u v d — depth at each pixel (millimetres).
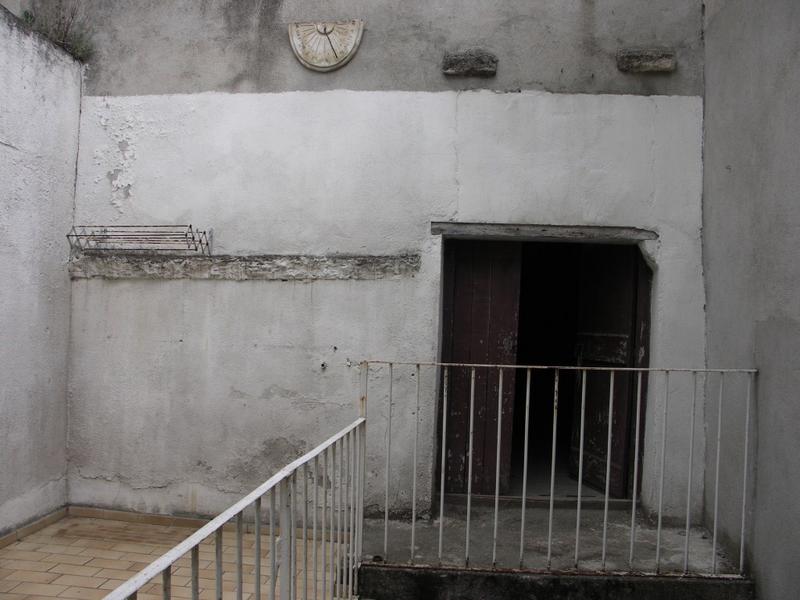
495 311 4434
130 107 4449
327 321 4219
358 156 4266
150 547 3879
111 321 4375
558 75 4180
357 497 3242
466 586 3203
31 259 4035
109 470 4363
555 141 4168
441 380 4406
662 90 4152
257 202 4336
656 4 4172
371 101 4266
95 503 4379
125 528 4199
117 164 4449
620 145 4148
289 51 4344
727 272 3754
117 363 4367
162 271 4312
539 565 3324
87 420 4383
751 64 3484
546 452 5711
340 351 4203
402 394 4160
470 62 4168
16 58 3863
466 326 4445
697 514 4031
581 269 5020
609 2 4191
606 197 4145
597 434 4648
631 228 4141
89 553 3766
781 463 3051
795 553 2887
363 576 3246
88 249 4395
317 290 4227
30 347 4027
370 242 4250
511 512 4223
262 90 4355
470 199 4191
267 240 4324
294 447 4227
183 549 1448
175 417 4312
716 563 3430
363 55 4289
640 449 4301
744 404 3451
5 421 3826
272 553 1938
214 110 4383
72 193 4438
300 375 4227
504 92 4195
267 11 4371
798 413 2928
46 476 4191
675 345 4102
